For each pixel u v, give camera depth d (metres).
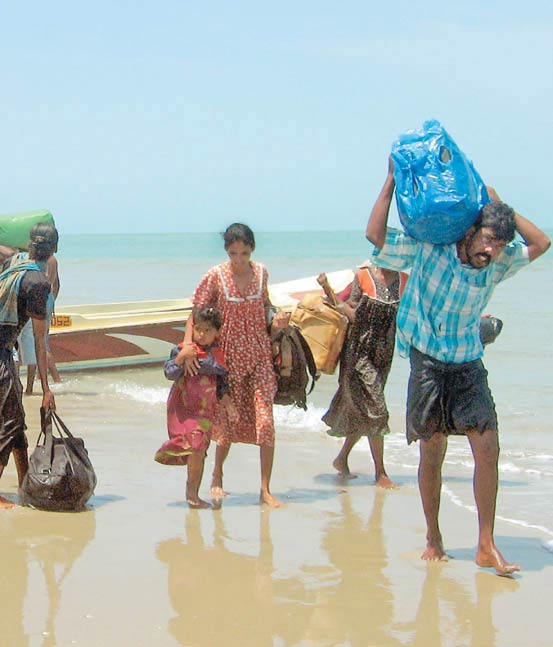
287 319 6.54
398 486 7.07
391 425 9.54
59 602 4.61
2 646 4.09
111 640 4.18
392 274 6.96
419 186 4.81
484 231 4.74
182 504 6.44
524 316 19.86
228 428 6.59
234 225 6.32
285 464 7.78
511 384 12.04
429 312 4.98
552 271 35.88
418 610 4.57
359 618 4.46
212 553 5.38
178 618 4.43
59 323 13.16
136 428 9.10
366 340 6.95
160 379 12.80
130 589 4.80
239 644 4.15
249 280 6.41
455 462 7.82
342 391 7.11
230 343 6.42
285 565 5.20
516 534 5.89
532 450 8.46
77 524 5.91
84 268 51.66
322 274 7.01
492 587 4.89
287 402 6.72
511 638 4.26
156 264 56.62
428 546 5.36
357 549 5.50
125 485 6.94
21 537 5.62
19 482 6.44
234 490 6.90
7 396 6.16
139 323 13.48
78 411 10.06
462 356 4.97
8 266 6.28
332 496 6.77
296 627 4.34
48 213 9.16
